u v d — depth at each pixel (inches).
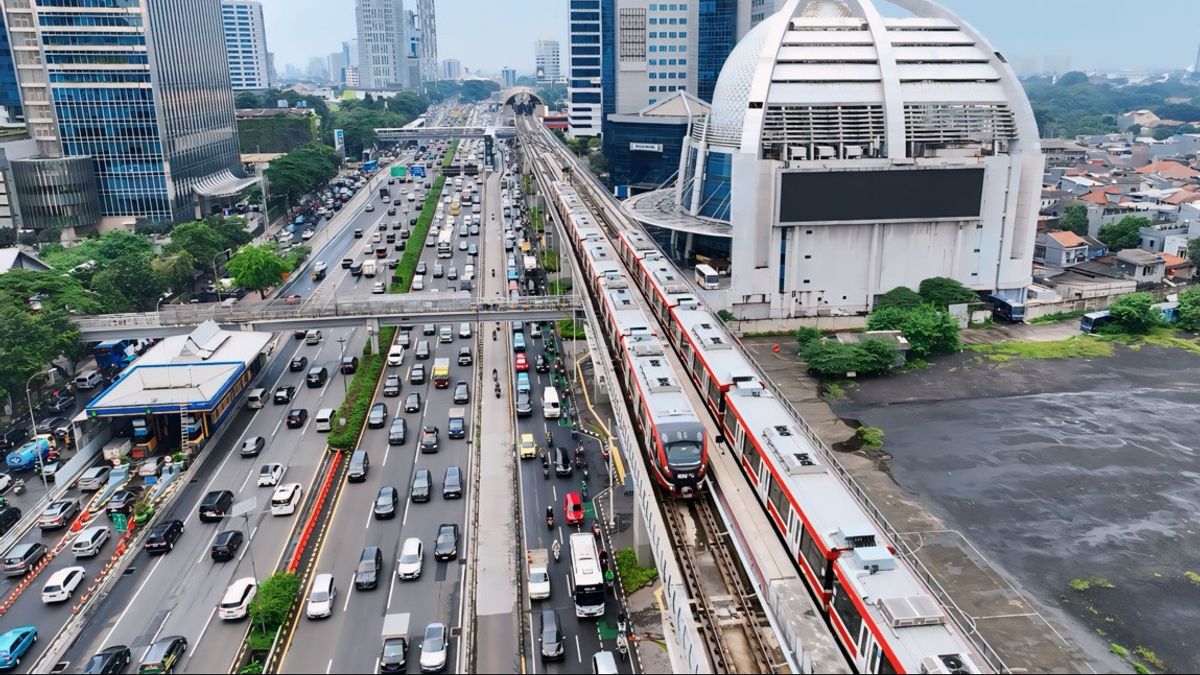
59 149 6299.2
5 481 2837.1
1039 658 2048.5
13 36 6122.1
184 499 2805.1
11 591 2319.1
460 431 3245.6
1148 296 4699.8
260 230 6889.8
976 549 2532.0
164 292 4635.8
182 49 6934.1
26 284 3890.3
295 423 3358.8
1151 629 2170.3
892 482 2957.7
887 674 1294.3
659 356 2492.6
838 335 4399.6
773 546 1766.7
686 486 1984.5
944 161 4574.3
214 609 2235.5
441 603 2242.9
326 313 3907.5
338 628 2137.1
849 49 4869.6
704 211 5556.1
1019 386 3868.1
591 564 2229.3
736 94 5349.4
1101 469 3041.3
